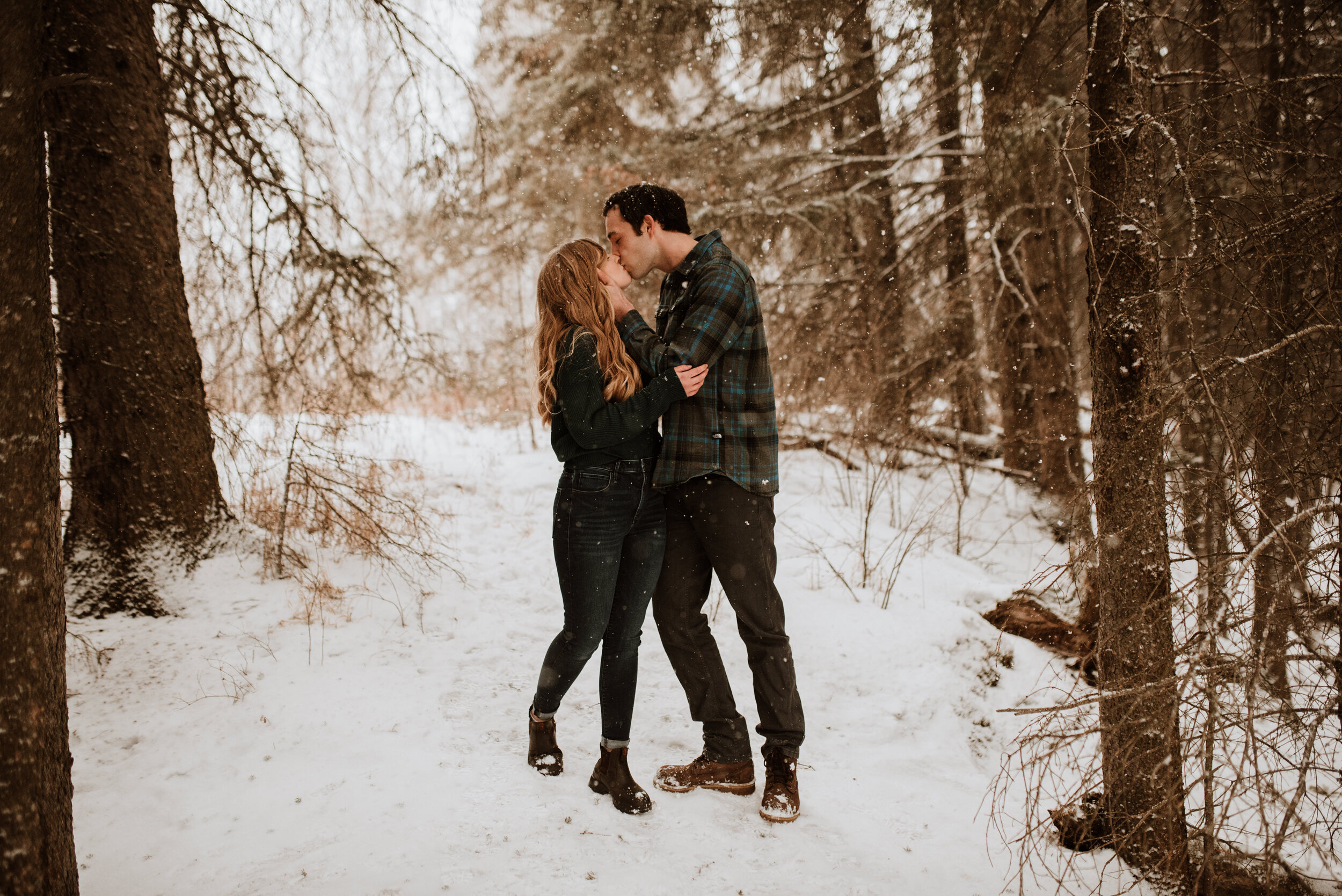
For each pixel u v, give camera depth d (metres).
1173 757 1.79
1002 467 7.03
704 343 2.26
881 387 6.85
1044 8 4.04
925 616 3.96
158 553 3.88
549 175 8.24
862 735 3.09
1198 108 2.40
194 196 4.87
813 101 7.18
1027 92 5.23
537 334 2.40
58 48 3.85
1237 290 2.46
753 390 2.41
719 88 7.59
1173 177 2.30
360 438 5.84
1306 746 1.76
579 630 2.32
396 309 5.25
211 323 5.02
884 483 6.27
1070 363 6.20
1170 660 1.94
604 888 1.98
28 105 1.51
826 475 6.62
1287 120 2.60
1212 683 1.72
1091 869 2.22
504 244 9.05
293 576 4.07
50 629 1.59
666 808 2.37
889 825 2.40
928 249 7.14
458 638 3.56
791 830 2.31
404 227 8.63
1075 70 5.23
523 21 8.10
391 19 5.09
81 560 3.78
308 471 4.29
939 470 7.08
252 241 4.75
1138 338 2.17
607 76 7.38
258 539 4.34
